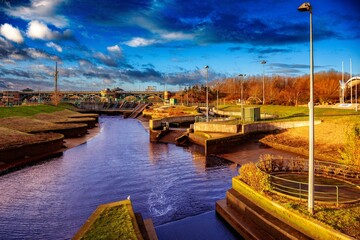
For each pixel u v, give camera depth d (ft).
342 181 48.93
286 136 112.27
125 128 226.99
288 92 304.91
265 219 36.42
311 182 34.32
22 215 52.26
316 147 90.58
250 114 142.31
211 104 371.76
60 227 47.42
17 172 82.79
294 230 33.04
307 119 126.93
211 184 69.56
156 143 143.33
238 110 240.53
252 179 44.70
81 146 133.59
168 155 109.81
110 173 82.48
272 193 41.42
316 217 33.14
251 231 38.22
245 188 45.01
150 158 104.27
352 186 45.57
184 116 209.15
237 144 114.32
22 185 70.44
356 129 56.39
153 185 70.23
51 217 51.34
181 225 46.62
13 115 187.73
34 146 102.89
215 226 45.55
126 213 35.53
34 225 48.11
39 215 52.21
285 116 155.12
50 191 65.98
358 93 244.63
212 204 56.13
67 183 72.33
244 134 118.73
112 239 29.27
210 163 92.32
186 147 128.16
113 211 36.29
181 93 493.77
